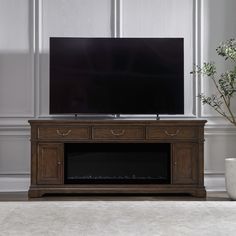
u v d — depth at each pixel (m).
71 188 4.18
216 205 3.82
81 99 4.44
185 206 3.78
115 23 4.68
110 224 3.15
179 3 4.73
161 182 4.23
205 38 4.75
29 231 2.96
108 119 4.57
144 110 4.47
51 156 4.18
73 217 3.37
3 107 4.63
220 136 4.74
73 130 4.18
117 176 4.40
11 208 3.69
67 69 4.43
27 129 4.64
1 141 4.63
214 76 4.75
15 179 4.64
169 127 4.20
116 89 4.46
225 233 2.89
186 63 4.74
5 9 4.64
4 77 4.63
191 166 4.21
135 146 4.38
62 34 4.67
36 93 4.65
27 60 4.65
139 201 4.02
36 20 4.66
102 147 4.37
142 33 4.71
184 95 4.73
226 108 4.75
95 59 4.45
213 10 4.74
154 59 4.47
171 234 2.87
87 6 4.68
